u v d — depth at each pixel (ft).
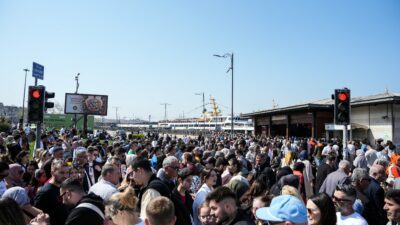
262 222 11.57
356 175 19.36
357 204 17.75
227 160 29.71
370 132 95.81
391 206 13.85
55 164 18.04
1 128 125.18
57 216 17.13
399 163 32.91
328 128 92.32
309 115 115.03
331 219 11.64
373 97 98.68
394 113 88.79
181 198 18.70
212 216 11.93
